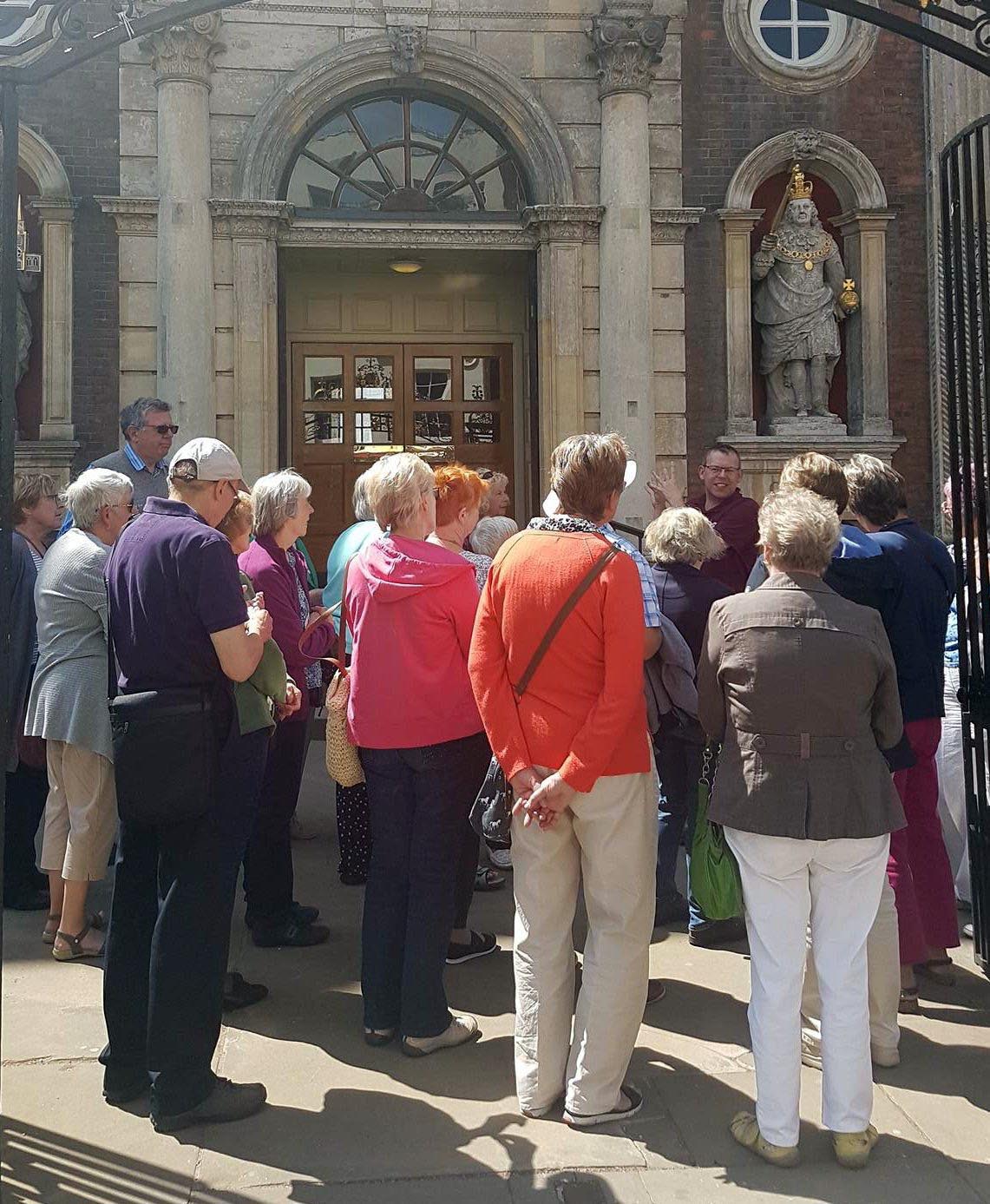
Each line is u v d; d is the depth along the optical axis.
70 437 9.23
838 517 3.12
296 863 5.52
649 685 3.95
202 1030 3.02
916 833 3.98
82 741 4.10
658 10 9.80
